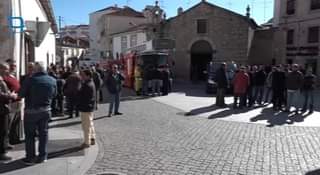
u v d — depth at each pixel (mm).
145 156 8102
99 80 15711
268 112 15328
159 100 19641
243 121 13023
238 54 36969
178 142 9492
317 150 8805
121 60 31141
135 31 44812
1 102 7539
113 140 9664
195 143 9398
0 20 9836
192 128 11500
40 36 10461
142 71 22672
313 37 36375
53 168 7164
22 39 11172
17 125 8828
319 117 14102
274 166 7449
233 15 36906
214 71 24719
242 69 16531
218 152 8492
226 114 14680
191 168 7250
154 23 40594
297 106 15805
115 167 7293
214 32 37531
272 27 41156
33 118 7301
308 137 10352
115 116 13859
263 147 9031
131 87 26625
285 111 15578
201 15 37875
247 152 8523
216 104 17281
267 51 40250
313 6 36375
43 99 7375
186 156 8125
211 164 7527
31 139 7359
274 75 15969
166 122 12578
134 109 15898
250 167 7355
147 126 11766
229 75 22750
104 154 8250
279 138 10133
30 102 7332
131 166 7359
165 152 8461
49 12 21719
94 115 14086
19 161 7559
